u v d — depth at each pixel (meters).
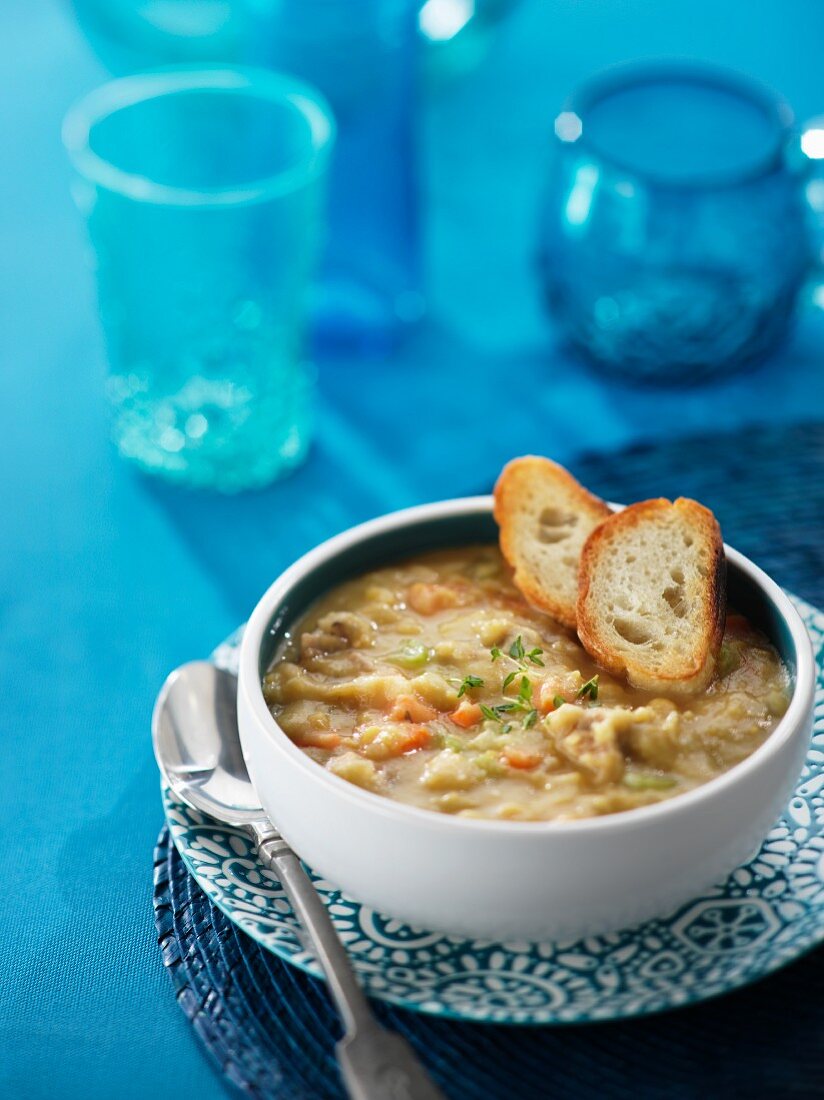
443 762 0.51
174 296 0.71
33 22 1.01
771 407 0.77
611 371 0.79
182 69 0.87
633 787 0.50
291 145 0.77
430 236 0.87
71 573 0.69
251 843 0.53
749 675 0.54
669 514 0.55
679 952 0.49
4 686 0.64
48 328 0.82
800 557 0.64
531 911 0.49
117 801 0.58
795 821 0.53
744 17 1.01
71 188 0.90
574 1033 0.49
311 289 0.75
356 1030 0.47
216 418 0.72
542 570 0.57
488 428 0.77
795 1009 0.49
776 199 0.75
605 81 0.79
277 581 0.56
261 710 0.52
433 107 0.95
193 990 0.51
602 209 0.75
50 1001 0.52
